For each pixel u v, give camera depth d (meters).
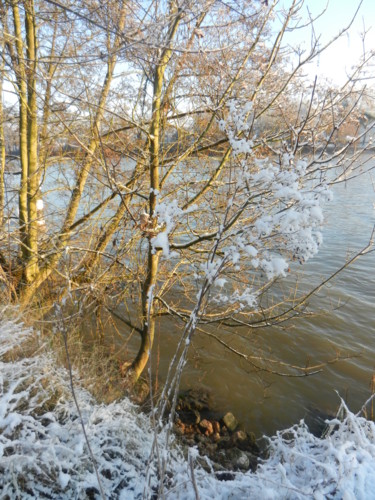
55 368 3.64
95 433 3.00
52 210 6.69
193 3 3.18
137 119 5.15
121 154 5.28
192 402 5.32
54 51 5.03
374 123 3.13
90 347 5.71
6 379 2.87
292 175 2.05
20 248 5.75
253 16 3.82
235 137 2.26
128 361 5.86
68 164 5.99
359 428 2.53
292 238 1.90
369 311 8.25
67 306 5.59
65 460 2.53
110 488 2.65
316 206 1.88
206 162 5.77
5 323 3.55
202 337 6.91
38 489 2.39
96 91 4.79
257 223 1.92
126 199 5.42
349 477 2.11
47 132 5.81
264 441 4.85
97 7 3.12
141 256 5.77
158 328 7.09
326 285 9.30
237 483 2.38
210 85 4.29
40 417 2.82
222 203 5.10
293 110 4.58
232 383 5.86
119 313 7.28
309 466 2.45
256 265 1.92
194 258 5.56
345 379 6.11
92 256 5.76
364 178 24.25
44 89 5.11
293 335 7.18
